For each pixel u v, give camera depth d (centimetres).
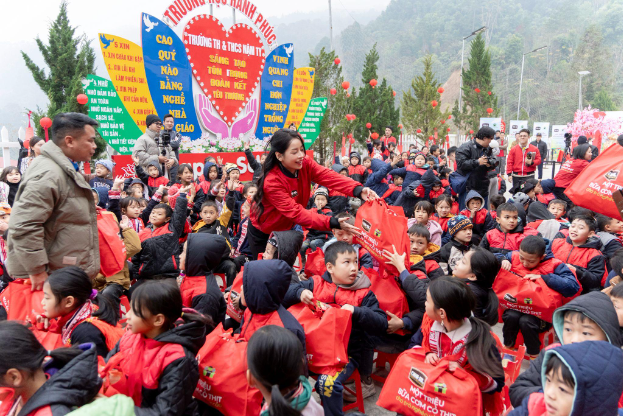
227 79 1039
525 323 361
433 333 250
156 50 917
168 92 945
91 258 313
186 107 977
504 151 1750
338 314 261
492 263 313
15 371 177
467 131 3028
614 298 198
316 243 584
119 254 339
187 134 987
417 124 2191
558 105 5891
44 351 187
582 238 411
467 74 3038
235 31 1042
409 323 312
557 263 372
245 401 230
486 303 322
